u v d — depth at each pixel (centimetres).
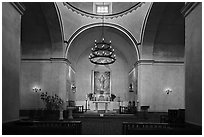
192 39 751
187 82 779
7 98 750
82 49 2298
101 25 1772
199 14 705
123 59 2473
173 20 1522
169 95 1731
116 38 2058
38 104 1719
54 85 1702
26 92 1730
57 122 859
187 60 786
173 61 1764
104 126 1252
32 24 1582
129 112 2000
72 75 2189
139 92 1733
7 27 760
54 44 1697
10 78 776
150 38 1670
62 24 1642
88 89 2444
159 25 1577
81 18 1753
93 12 1817
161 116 1327
